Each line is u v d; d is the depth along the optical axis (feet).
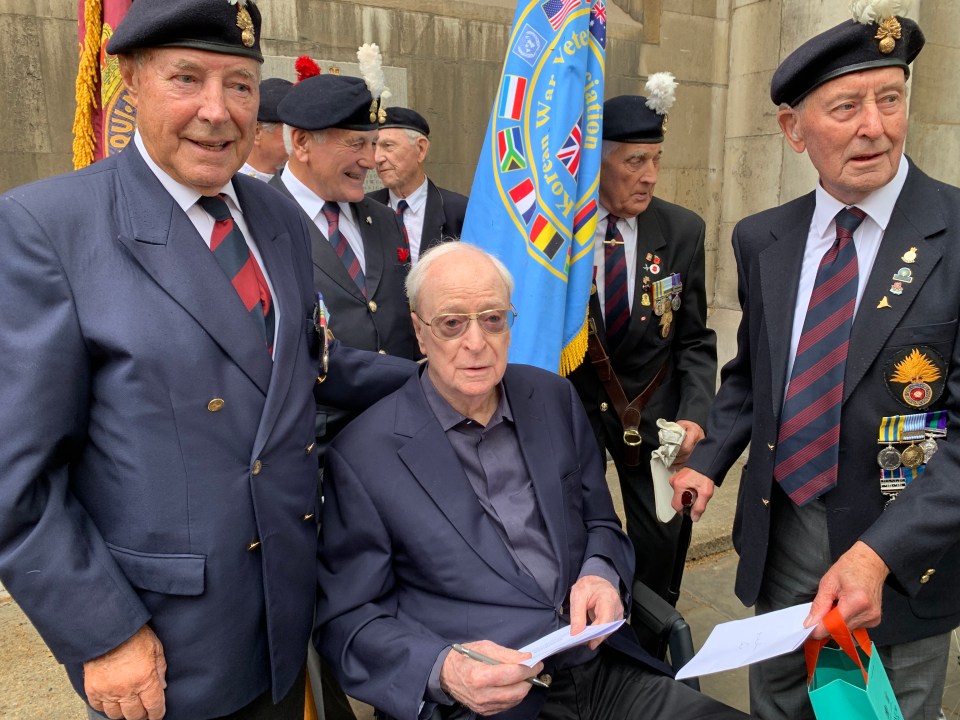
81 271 3.56
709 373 7.49
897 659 4.81
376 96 6.66
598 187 7.02
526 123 6.73
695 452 5.92
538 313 6.68
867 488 4.53
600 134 6.78
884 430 4.43
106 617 3.50
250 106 3.90
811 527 4.93
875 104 4.20
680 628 5.12
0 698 7.30
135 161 3.87
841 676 4.10
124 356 3.57
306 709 5.37
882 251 4.44
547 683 4.43
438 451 4.99
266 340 4.10
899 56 4.17
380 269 7.06
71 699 7.28
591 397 7.53
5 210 3.49
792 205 5.20
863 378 4.45
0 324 3.43
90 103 7.23
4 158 9.29
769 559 5.34
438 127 11.96
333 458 5.03
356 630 4.63
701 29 13.48
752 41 13.32
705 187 14.28
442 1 11.50
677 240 7.49
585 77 6.66
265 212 4.47
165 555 3.71
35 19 9.18
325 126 6.43
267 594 4.02
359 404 5.61
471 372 4.81
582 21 6.56
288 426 4.05
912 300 4.31
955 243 4.28
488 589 4.80
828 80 4.27
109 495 3.69
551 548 5.09
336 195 6.79
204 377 3.75
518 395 5.43
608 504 5.66
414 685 4.29
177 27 3.52
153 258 3.69
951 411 4.27
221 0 3.62
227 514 3.83
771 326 4.96
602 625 4.27
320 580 4.94
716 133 14.11
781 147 13.06
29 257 3.46
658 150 6.96
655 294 7.26
